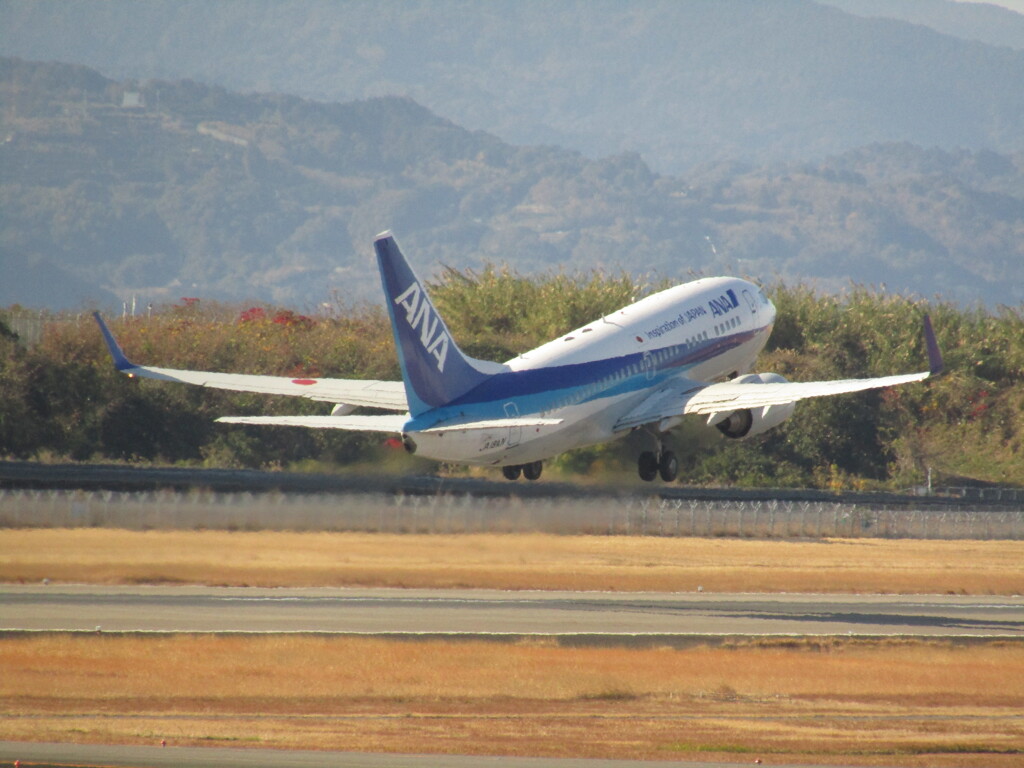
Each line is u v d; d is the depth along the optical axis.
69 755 63.34
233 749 65.38
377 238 105.69
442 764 63.22
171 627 93.44
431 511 132.50
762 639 95.75
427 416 109.44
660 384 135.75
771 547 137.00
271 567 114.25
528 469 133.62
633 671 85.88
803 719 75.62
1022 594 119.56
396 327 107.06
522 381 118.81
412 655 87.88
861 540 145.25
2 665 81.62
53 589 103.81
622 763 64.50
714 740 70.25
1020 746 71.19
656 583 116.44
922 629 102.06
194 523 126.25
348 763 62.91
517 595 109.88
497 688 80.81
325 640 90.88
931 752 69.50
